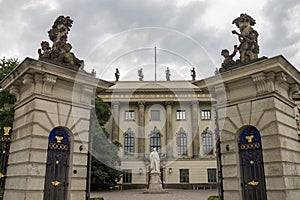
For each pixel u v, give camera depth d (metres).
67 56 11.95
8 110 17.67
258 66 11.02
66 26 12.63
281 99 11.42
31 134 10.67
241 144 11.67
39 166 10.62
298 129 12.72
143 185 40.75
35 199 10.30
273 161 10.58
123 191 37.38
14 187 10.98
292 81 12.05
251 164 11.24
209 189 44.62
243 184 11.28
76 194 11.29
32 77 11.22
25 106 11.60
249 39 12.14
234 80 11.80
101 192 35.34
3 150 12.07
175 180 46.69
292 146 11.44
